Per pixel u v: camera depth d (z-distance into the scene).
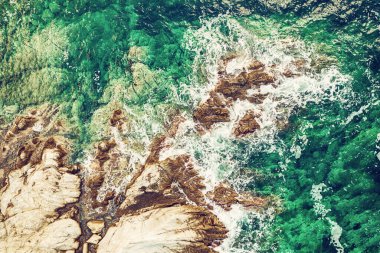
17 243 16.39
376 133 17.84
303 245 17.36
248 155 18.23
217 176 17.88
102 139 18.61
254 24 19.12
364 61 18.25
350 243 17.22
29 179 17.55
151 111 18.86
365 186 17.61
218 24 19.34
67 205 17.39
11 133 18.94
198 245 16.23
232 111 18.47
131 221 16.61
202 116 18.58
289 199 17.81
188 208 16.97
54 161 17.94
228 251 16.84
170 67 19.36
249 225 17.36
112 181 17.92
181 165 17.83
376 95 18.00
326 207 17.72
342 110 18.17
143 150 18.28
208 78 18.92
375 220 17.23
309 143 18.20
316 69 18.45
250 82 18.56
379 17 18.44
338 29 18.67
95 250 16.61
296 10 19.02
